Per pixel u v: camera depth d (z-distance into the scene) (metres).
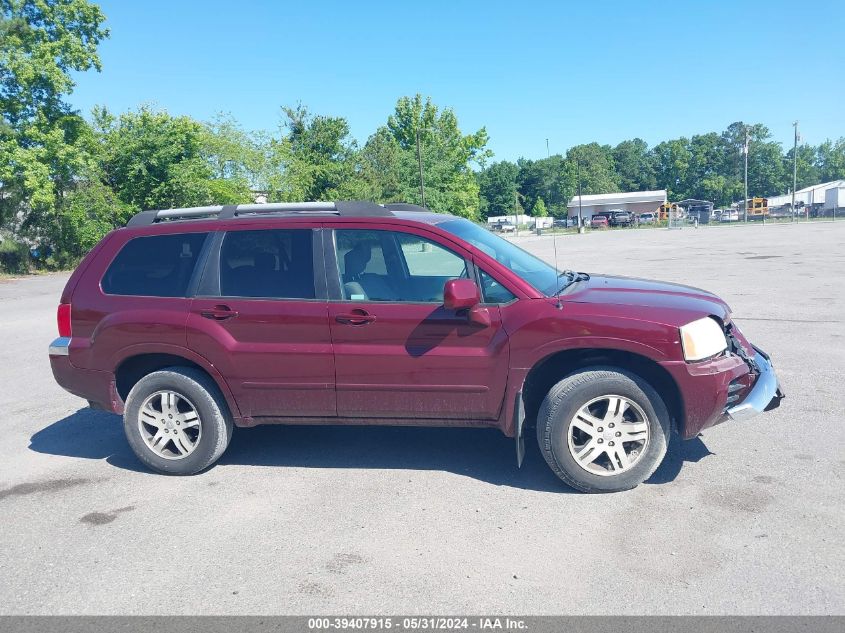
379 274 4.77
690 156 136.00
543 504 4.33
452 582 3.47
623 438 4.39
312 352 4.73
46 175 29.55
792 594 3.22
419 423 4.77
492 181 111.75
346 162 53.38
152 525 4.24
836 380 6.84
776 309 11.30
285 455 5.41
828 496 4.24
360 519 4.22
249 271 4.92
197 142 35.28
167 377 4.96
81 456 5.60
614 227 74.88
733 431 5.49
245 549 3.89
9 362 9.77
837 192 76.50
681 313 4.35
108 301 5.11
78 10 31.80
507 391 4.52
